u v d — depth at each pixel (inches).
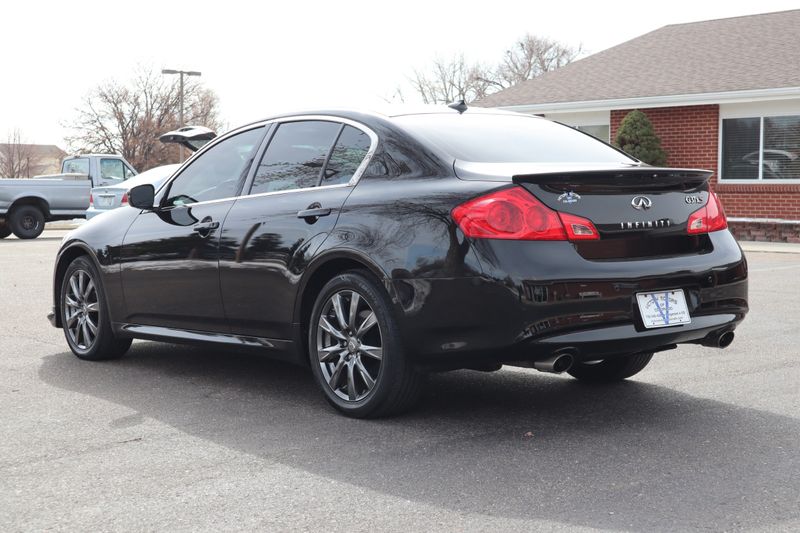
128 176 926.4
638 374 225.9
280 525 126.7
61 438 172.2
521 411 189.2
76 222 1318.9
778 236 729.0
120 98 2359.7
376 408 179.8
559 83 898.1
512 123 203.8
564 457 156.3
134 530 125.6
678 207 176.6
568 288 160.6
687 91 767.7
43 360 252.1
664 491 138.1
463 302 164.1
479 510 131.3
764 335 281.9
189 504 135.6
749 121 754.8
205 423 182.4
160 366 242.2
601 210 166.2
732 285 180.7
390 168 182.5
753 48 832.3
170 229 222.7
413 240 170.9
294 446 165.3
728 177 768.9
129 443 168.6
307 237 189.0
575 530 123.1
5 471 152.3
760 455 156.0
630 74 860.6
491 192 164.1
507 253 160.9
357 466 152.9
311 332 189.6
